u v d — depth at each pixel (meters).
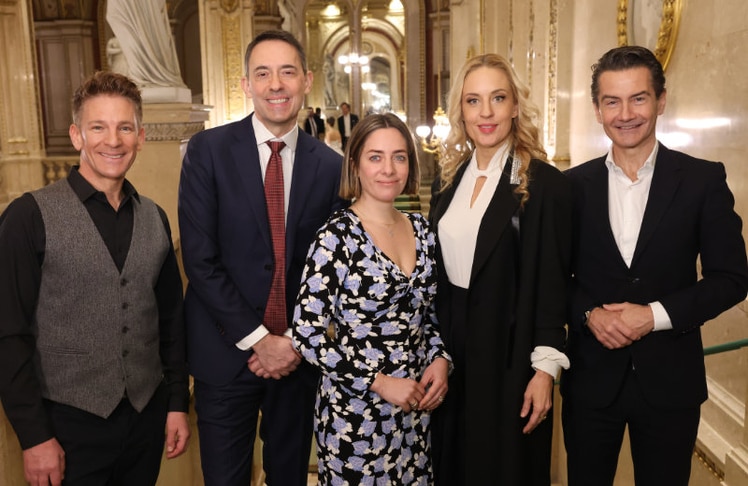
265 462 2.94
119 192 2.15
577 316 2.31
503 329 2.35
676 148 3.97
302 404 2.68
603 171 2.34
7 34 11.18
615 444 2.33
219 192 2.50
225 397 2.56
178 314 2.42
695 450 3.37
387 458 2.24
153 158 6.45
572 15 6.17
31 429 1.88
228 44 12.87
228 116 13.05
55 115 17.30
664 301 2.13
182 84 7.09
